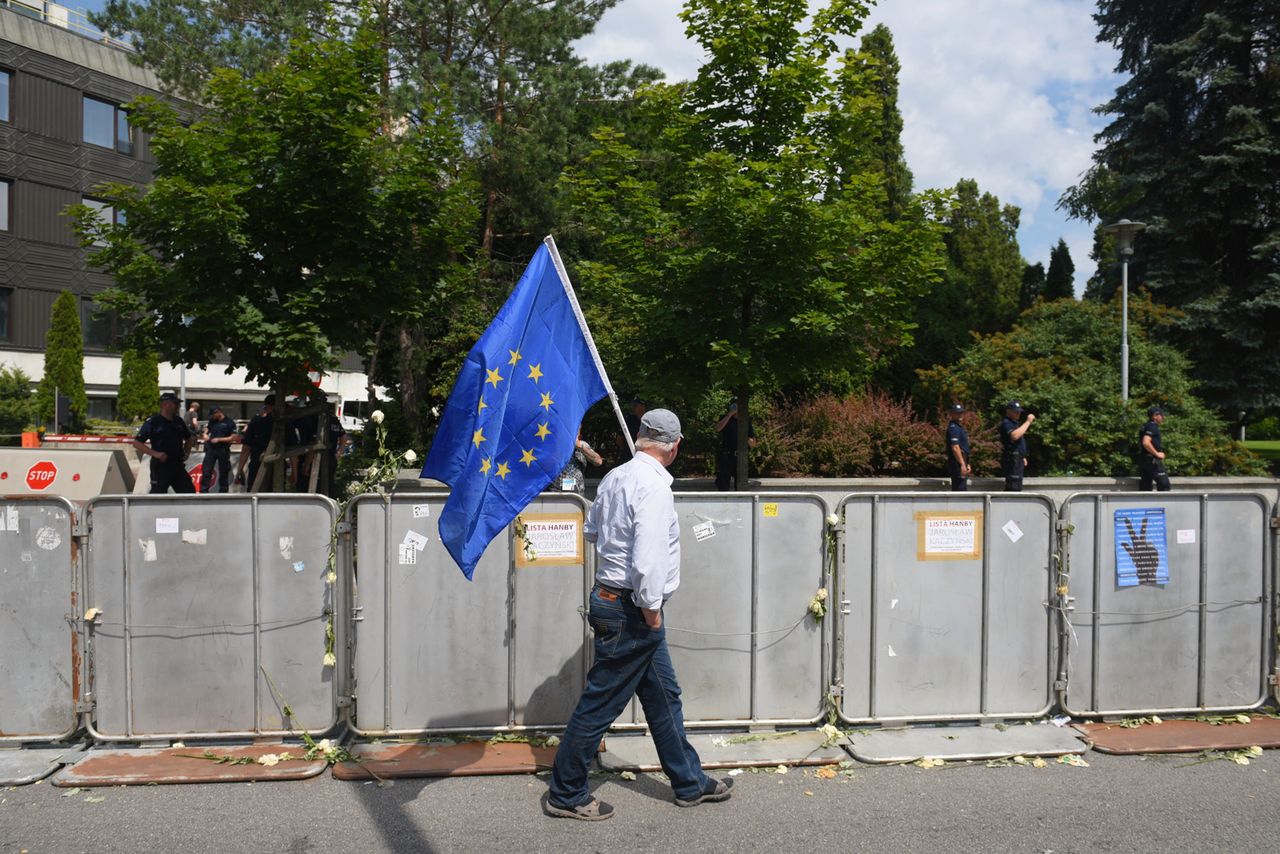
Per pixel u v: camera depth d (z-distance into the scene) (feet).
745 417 40.91
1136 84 75.51
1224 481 48.91
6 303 106.73
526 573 16.72
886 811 13.96
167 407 35.96
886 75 84.84
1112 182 79.92
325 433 30.71
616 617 13.43
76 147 112.27
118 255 27.12
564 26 51.13
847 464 52.80
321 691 16.35
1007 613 17.62
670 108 39.17
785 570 17.16
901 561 17.35
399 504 16.51
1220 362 70.59
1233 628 18.28
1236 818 13.70
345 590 16.47
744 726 17.15
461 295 32.40
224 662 16.22
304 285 28.27
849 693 17.29
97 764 15.39
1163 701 18.07
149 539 16.10
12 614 16.07
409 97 45.09
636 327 42.09
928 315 71.77
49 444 47.34
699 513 16.97
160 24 46.55
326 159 27.66
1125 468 53.42
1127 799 14.43
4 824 13.37
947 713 17.52
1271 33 70.49
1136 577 17.92
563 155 51.34
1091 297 84.53
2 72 104.99
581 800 13.69
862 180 36.45
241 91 28.04
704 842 12.87
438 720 16.63
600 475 51.65
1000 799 14.43
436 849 12.62
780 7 36.94
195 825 13.35
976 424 53.93
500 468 14.46
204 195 25.35
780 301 37.68
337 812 13.83
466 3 48.91
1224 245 73.15
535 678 16.79
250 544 16.22
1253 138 67.77
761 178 36.04
